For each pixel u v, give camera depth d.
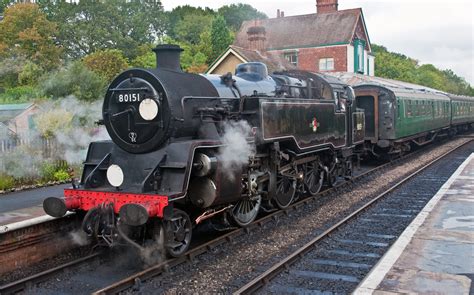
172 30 66.69
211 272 7.15
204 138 8.27
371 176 16.22
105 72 25.05
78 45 43.47
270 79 11.13
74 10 49.03
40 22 33.47
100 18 48.41
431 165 18.50
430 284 5.81
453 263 6.57
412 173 16.19
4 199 11.08
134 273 7.30
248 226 9.33
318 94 12.62
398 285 5.79
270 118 9.61
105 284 6.91
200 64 39.47
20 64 28.75
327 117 12.45
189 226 7.76
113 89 8.07
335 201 12.19
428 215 9.44
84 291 6.68
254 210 9.74
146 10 62.88
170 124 7.63
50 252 8.23
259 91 10.20
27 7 33.72
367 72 41.44
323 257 7.73
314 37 37.31
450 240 7.69
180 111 7.82
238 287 6.55
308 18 38.72
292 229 9.53
